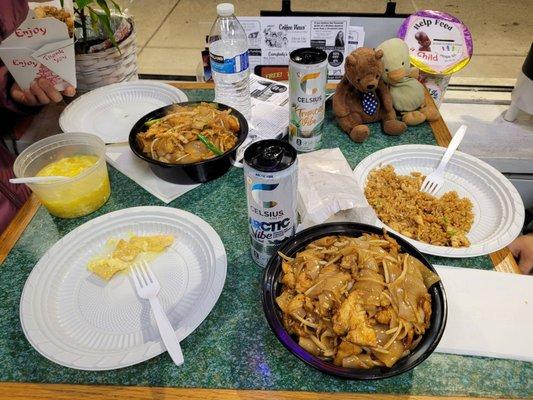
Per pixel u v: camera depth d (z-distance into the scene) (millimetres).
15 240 857
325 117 1185
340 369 543
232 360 647
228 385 616
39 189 836
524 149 1515
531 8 1771
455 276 740
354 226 724
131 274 785
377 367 559
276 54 1331
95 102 1236
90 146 970
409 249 684
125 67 1328
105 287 769
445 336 656
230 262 798
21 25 941
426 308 607
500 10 1759
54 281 767
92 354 647
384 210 905
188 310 719
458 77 1712
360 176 957
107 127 1163
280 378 622
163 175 968
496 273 748
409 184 965
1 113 1379
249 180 638
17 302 741
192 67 1680
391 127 1086
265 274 659
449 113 1641
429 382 612
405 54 1051
